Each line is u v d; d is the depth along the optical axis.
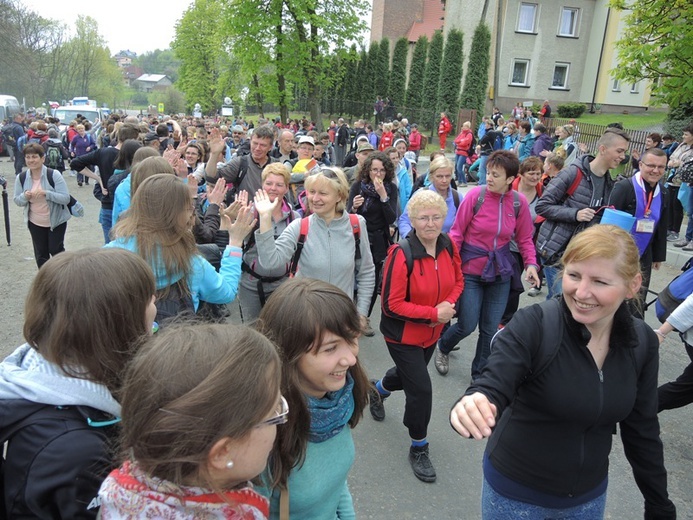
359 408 1.70
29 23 51.47
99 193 6.21
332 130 22.78
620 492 3.11
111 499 0.96
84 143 15.48
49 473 1.11
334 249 3.38
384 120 30.02
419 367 3.07
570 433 1.72
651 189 4.22
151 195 2.30
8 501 1.15
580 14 28.00
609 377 1.70
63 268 1.32
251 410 0.92
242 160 5.09
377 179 4.73
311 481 1.55
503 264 3.85
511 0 27.23
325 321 1.48
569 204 4.55
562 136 12.11
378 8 44.81
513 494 1.82
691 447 3.52
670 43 8.77
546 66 28.47
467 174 16.38
